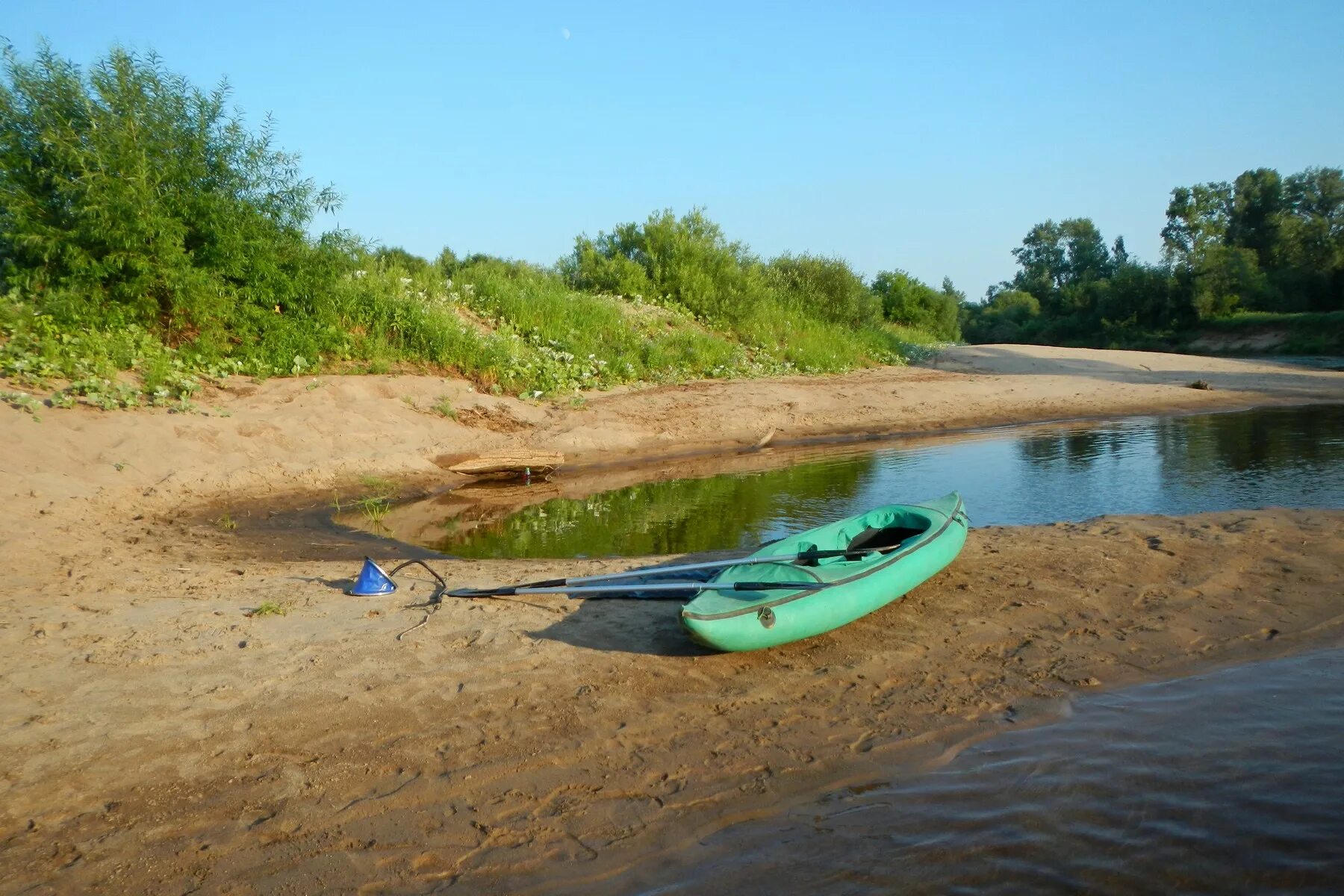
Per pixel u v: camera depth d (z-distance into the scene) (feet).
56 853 13.50
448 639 20.90
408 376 52.42
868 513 25.88
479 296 66.39
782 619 19.30
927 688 18.63
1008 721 17.30
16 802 14.58
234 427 41.52
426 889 12.88
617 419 55.42
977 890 12.68
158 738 16.44
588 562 27.91
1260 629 20.97
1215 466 44.24
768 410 61.21
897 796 14.99
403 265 75.72
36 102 44.14
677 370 68.80
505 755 16.14
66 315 42.19
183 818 14.33
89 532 29.91
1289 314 170.50
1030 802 14.74
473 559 29.07
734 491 41.57
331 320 52.42
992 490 39.93
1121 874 12.94
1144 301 197.06
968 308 272.92
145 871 13.17
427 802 14.83
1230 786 15.03
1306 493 37.09
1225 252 190.39
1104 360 101.45
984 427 61.72
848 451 52.65
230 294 47.85
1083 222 318.24
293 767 15.70
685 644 20.75
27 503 30.86
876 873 13.10
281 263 50.65
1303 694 18.12
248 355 47.93
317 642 20.62
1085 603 22.71
